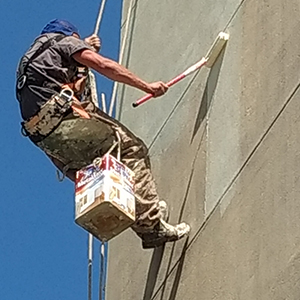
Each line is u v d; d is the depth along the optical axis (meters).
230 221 7.41
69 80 7.86
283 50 7.32
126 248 9.45
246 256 7.02
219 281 7.31
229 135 7.82
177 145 8.80
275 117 7.17
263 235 6.88
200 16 9.08
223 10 8.61
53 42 7.89
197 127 8.48
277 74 7.31
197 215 8.01
